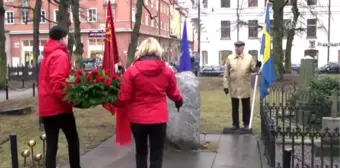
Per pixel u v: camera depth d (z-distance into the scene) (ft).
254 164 23.62
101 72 18.66
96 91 18.02
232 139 30.63
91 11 195.00
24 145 29.40
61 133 32.89
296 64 177.99
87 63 122.31
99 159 25.18
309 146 28.30
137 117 17.74
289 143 28.78
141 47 17.83
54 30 18.86
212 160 24.53
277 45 85.61
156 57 17.74
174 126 26.66
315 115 34.78
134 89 17.66
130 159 25.13
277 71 84.43
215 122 39.55
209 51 205.26
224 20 202.39
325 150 25.84
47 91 18.81
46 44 18.89
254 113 46.03
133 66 17.65
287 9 176.14
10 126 37.83
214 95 70.90
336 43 191.83
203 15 203.92
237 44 32.48
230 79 33.22
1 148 28.71
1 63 83.71
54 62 18.29
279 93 54.29
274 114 41.73
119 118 19.86
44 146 23.80
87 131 35.12
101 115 45.47
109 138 32.04
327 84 36.99
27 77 116.37
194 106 26.71
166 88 18.12
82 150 27.68
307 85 39.60
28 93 80.07
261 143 28.96
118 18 198.29
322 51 193.88
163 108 18.02
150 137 18.13
